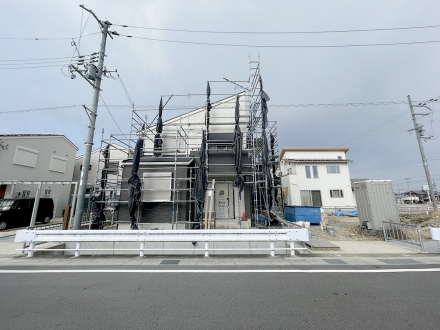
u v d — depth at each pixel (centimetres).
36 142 1680
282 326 252
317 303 308
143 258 538
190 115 1410
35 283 380
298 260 525
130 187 858
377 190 851
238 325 254
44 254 576
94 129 834
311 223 1279
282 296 329
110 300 316
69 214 891
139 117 1273
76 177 2139
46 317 271
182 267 469
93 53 867
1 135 1530
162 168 966
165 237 548
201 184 882
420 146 1625
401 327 251
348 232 938
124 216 940
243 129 1304
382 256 567
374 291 349
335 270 451
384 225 786
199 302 310
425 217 1154
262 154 1080
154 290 351
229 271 443
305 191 2164
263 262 507
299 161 2203
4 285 372
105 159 1087
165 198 924
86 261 515
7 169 1478
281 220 1074
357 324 256
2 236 916
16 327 249
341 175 2195
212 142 1206
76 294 337
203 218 928
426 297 328
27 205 1262
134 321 262
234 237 550
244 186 1116
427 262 512
